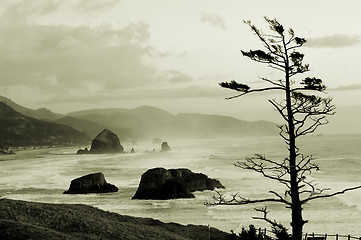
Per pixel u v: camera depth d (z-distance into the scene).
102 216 33.53
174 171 67.44
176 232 31.33
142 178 63.28
